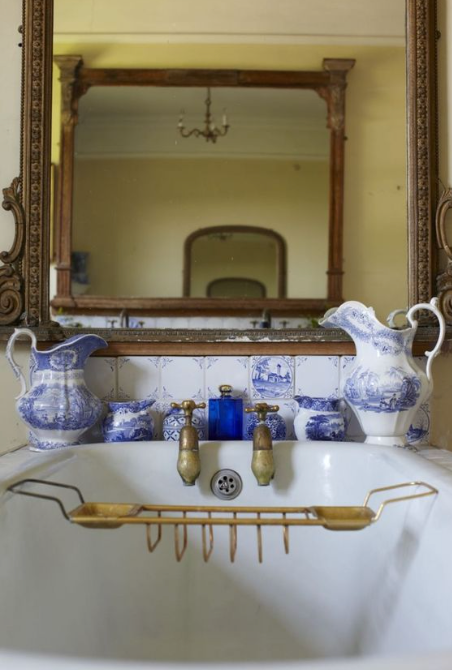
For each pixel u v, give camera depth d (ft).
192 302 4.66
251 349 4.21
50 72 4.37
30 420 3.71
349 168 4.72
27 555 2.55
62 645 2.63
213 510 2.50
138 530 3.42
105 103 4.70
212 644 3.36
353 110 4.75
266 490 3.57
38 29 4.30
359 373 3.74
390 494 3.01
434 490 2.49
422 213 4.40
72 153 4.65
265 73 4.84
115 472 3.52
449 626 2.10
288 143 4.86
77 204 4.63
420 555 2.52
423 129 4.43
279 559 3.47
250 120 4.86
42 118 4.28
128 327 4.58
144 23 4.75
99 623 3.01
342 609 3.23
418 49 4.48
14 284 4.19
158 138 4.80
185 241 4.72
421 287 4.37
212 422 3.96
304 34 4.80
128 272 4.64
